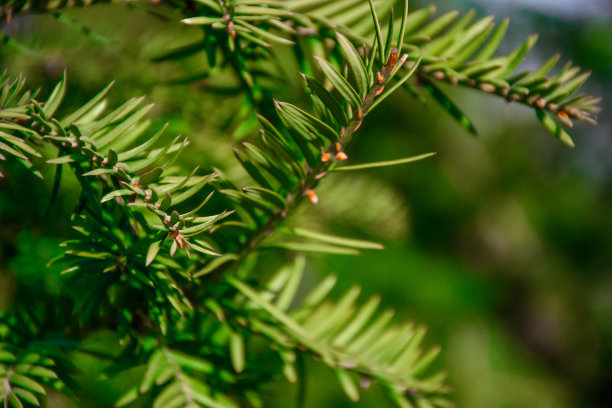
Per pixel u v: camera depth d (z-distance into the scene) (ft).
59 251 1.40
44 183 1.43
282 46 1.77
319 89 1.16
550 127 1.26
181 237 1.17
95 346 1.34
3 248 1.40
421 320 3.99
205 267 1.25
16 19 1.50
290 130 1.19
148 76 1.52
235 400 1.33
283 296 1.35
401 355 1.35
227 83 1.51
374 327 1.36
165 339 1.30
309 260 1.77
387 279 3.83
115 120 1.22
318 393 3.07
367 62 1.16
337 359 1.32
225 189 1.23
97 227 1.21
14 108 1.20
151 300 1.23
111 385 1.57
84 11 1.73
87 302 1.26
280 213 1.24
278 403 2.71
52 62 1.50
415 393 1.34
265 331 1.31
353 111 1.18
